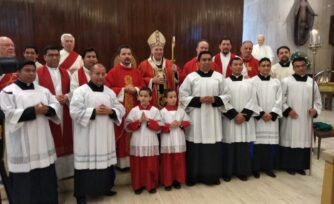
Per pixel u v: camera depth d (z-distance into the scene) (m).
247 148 3.55
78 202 2.93
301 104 3.72
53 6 5.24
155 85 3.63
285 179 3.64
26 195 2.57
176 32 5.94
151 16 5.79
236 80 3.57
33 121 2.57
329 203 1.80
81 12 5.40
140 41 5.77
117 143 3.44
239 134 3.50
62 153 3.21
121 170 3.52
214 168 3.40
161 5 5.81
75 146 2.87
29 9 5.14
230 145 3.51
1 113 2.46
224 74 4.08
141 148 3.14
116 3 5.57
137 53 5.78
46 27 5.25
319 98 3.82
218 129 3.40
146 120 3.14
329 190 1.79
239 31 6.27
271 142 3.69
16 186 2.56
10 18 5.07
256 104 3.62
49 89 3.19
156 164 3.22
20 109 2.50
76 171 2.89
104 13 5.52
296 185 3.45
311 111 3.69
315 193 3.22
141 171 3.21
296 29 8.86
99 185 2.89
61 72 3.34
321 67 9.26
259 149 3.71
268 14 9.02
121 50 3.55
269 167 3.75
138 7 5.70
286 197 3.13
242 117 3.45
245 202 3.01
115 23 5.60
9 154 2.55
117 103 3.09
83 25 5.43
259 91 3.72
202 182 3.51
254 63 4.25
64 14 5.31
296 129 3.74
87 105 2.87
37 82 3.15
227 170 3.56
